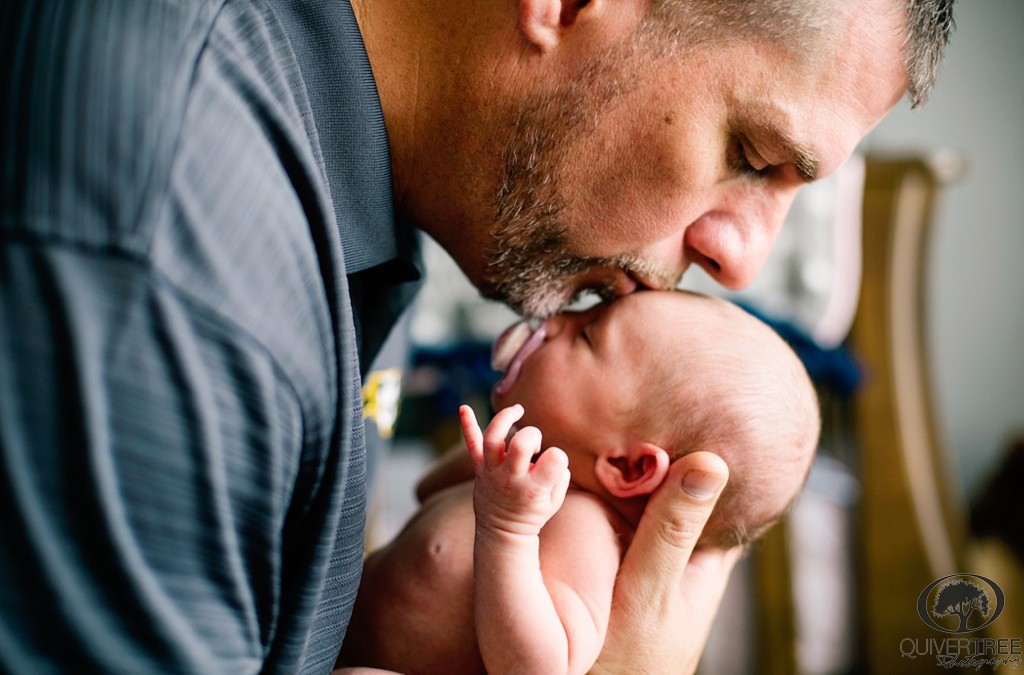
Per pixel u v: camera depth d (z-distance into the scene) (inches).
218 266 20.2
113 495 18.8
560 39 30.9
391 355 43.0
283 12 27.6
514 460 28.4
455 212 34.4
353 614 34.7
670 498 32.1
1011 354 93.3
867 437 68.4
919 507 67.8
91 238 18.6
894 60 30.0
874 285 67.6
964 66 90.1
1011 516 88.7
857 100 30.4
